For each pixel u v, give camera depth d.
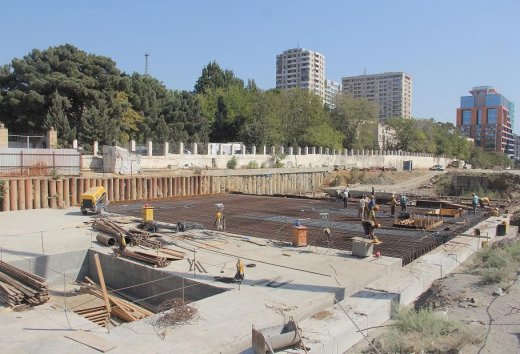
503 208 32.47
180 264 14.09
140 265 14.02
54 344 8.84
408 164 83.88
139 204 29.22
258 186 46.16
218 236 18.27
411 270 14.85
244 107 73.12
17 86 46.91
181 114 63.62
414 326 10.63
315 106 76.19
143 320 9.96
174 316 9.98
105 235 16.72
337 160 68.75
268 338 8.55
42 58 48.28
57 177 28.33
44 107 46.19
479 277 14.84
